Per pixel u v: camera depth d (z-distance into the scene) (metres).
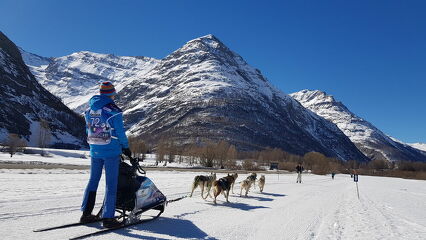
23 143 71.56
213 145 92.06
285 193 17.47
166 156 87.69
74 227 5.95
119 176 6.47
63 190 11.24
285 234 7.09
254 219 8.43
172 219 7.31
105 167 6.12
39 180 14.52
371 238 7.74
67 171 22.16
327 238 7.22
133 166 6.59
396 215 13.08
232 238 6.20
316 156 126.25
